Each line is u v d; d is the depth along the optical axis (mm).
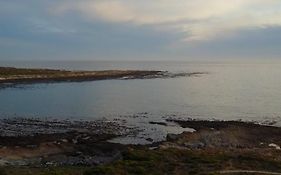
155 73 198750
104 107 79125
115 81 150500
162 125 57281
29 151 37125
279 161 27641
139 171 24219
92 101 89062
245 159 28016
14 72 148750
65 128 52312
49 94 101312
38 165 32250
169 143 40406
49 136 44844
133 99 94500
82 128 52469
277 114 70312
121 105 82875
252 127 51500
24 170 28094
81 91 110875
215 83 144750
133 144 42469
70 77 155500
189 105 83500
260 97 98938
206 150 32656
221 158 27984
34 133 47688
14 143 40812
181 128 54906
